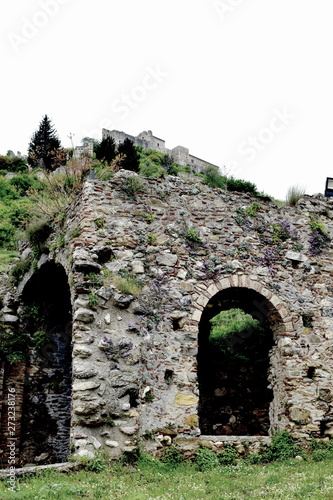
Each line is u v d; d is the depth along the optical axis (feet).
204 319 45.44
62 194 56.59
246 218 40.52
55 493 23.54
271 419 38.75
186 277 37.17
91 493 24.34
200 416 45.50
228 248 39.06
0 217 92.99
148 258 36.63
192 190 39.88
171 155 198.29
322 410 36.70
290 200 43.70
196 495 24.71
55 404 45.37
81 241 34.65
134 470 29.37
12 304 45.70
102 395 30.73
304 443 35.60
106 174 58.08
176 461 32.37
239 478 28.73
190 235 38.14
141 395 33.09
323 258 41.55
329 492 23.89
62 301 47.73
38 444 43.34
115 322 32.76
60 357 47.09
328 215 43.45
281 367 37.88
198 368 46.88
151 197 38.40
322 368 37.88
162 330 35.29
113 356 31.76
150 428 32.81
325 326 39.17
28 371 44.52
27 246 46.42
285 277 39.78
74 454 29.17
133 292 33.86
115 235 35.99
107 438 30.17
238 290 39.32
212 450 33.76
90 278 33.35
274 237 40.70
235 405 45.24
